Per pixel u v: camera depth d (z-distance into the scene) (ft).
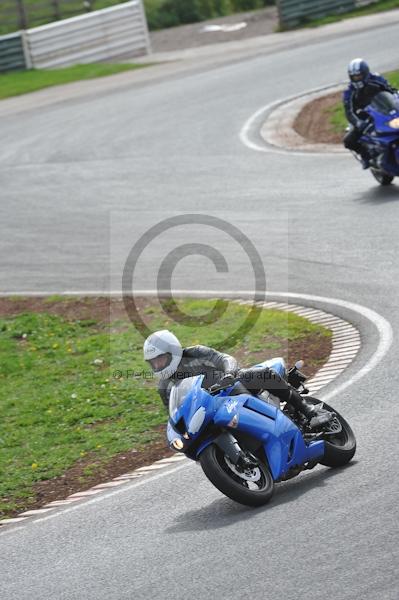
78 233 231.50
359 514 78.48
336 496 84.02
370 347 132.57
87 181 274.98
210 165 270.46
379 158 207.21
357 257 175.63
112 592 73.87
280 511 83.25
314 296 162.20
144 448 120.26
